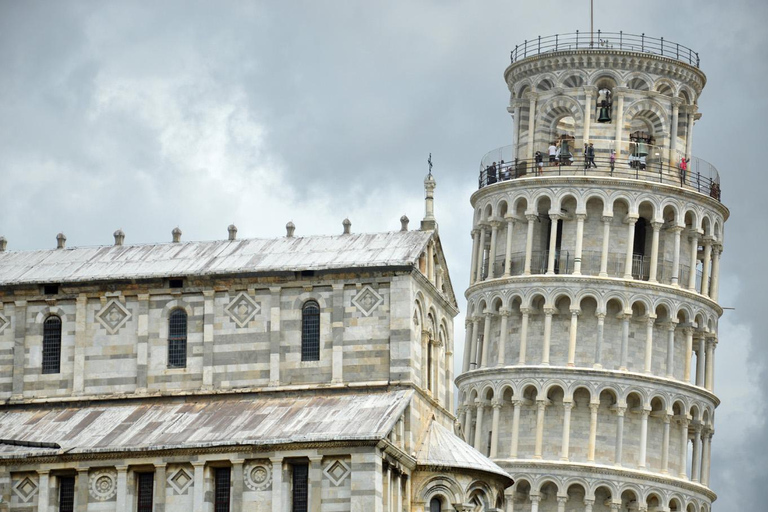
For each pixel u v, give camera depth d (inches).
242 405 7347.4
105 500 7076.8
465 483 7386.8
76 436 7258.9
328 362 7372.1
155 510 7003.0
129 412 7431.1
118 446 7052.2
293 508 6943.9
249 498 6929.1
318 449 6889.8
